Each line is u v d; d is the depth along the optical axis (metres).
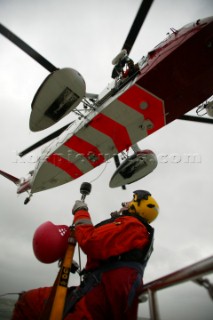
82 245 1.53
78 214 1.76
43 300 1.68
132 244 1.51
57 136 6.13
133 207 1.91
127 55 4.50
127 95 4.30
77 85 4.17
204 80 4.00
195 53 3.82
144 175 6.23
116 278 1.42
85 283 1.57
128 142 4.92
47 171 5.88
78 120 5.30
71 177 5.89
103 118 4.64
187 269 0.99
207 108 4.61
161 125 4.69
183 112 4.51
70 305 1.51
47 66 4.49
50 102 4.29
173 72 3.98
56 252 1.78
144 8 3.93
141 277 1.50
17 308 1.72
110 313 1.40
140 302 1.40
